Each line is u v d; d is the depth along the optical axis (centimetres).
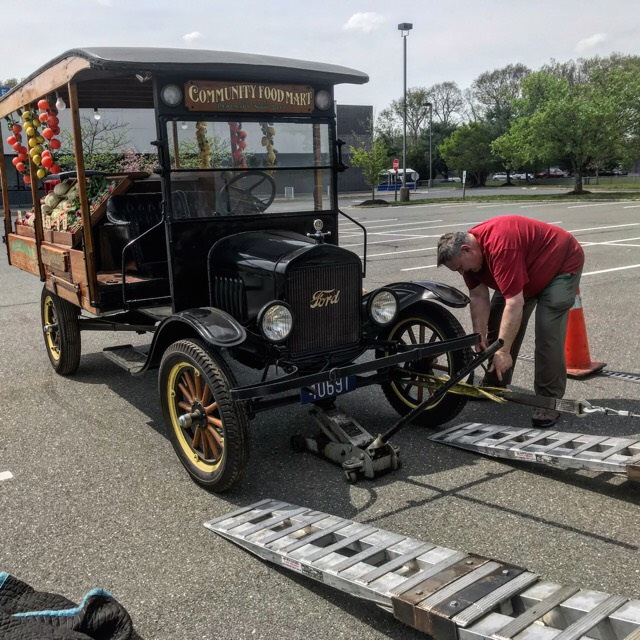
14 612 252
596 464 339
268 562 303
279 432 453
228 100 418
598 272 973
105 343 712
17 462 418
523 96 3641
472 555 271
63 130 575
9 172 2325
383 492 362
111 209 511
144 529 335
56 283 539
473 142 5278
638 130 3133
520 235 394
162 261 487
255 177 439
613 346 612
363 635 252
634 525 317
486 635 217
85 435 461
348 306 392
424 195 4116
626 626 220
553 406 365
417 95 6309
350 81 452
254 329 389
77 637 227
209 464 373
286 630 256
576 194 3073
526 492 354
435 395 366
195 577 293
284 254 379
